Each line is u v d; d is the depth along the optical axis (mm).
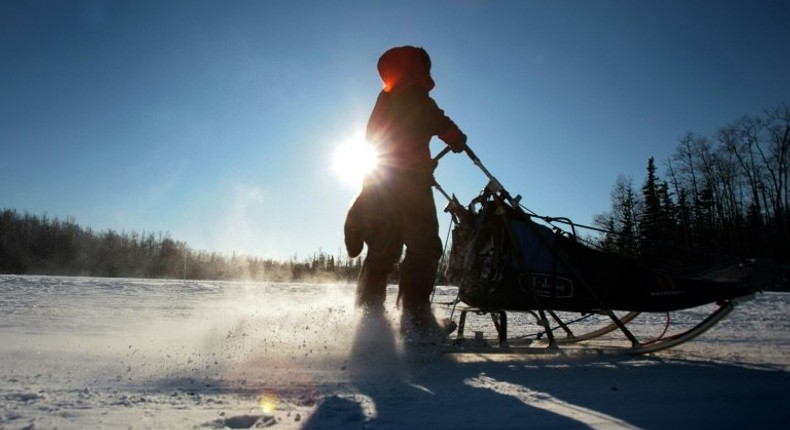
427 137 4281
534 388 2881
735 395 2734
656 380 3131
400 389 2811
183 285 15016
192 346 4070
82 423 2090
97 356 3689
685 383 3043
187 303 9109
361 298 4223
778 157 39156
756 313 8766
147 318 6598
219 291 12797
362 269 4305
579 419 2244
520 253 4082
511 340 4566
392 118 4238
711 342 5117
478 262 4148
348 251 4293
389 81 4352
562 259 4109
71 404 2395
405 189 4137
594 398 2650
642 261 4977
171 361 3508
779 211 38906
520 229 4176
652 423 2193
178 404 2436
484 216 4219
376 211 4164
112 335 4855
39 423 2070
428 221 4129
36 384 2816
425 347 3744
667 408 2451
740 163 41125
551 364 3689
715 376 3270
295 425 2109
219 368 3295
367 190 4215
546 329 4039
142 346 4098
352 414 2275
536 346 4156
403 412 2330
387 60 4344
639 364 3715
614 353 4133
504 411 2367
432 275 4090
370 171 4230
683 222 42062
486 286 4125
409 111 4207
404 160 4172
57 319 6289
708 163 42219
